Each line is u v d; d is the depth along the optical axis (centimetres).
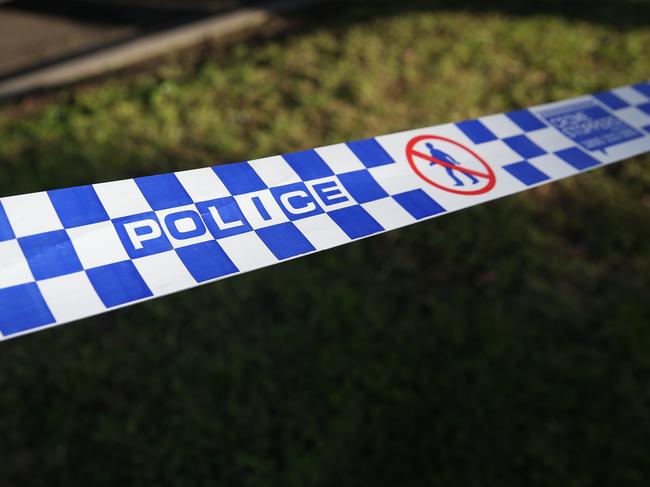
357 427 270
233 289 330
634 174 389
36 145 434
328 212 91
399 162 102
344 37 544
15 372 293
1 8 634
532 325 306
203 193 88
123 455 264
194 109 463
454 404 277
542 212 370
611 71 486
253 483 254
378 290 328
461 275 335
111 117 459
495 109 449
